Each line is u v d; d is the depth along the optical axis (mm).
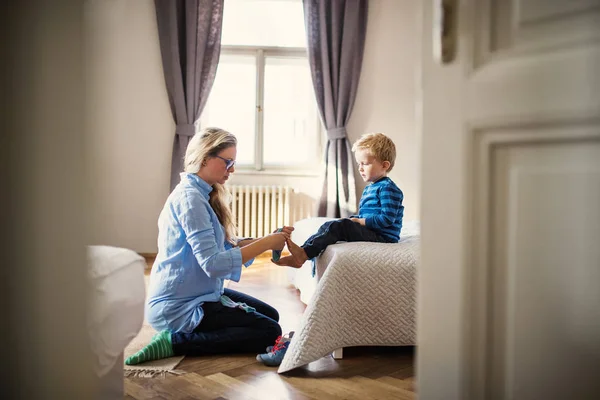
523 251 776
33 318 810
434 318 843
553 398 752
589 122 696
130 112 4402
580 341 726
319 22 4430
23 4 780
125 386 1564
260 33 4641
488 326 808
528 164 769
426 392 852
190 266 1896
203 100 4418
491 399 812
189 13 4344
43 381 816
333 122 4457
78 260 817
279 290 3094
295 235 2957
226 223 2096
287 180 4637
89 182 819
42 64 790
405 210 4582
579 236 725
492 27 773
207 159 1974
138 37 4391
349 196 4453
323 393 1529
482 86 778
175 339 1848
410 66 4547
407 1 4535
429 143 837
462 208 806
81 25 795
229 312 1904
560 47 714
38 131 794
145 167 4449
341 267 1791
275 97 4699
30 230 800
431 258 844
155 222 4477
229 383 1602
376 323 1810
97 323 954
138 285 1295
